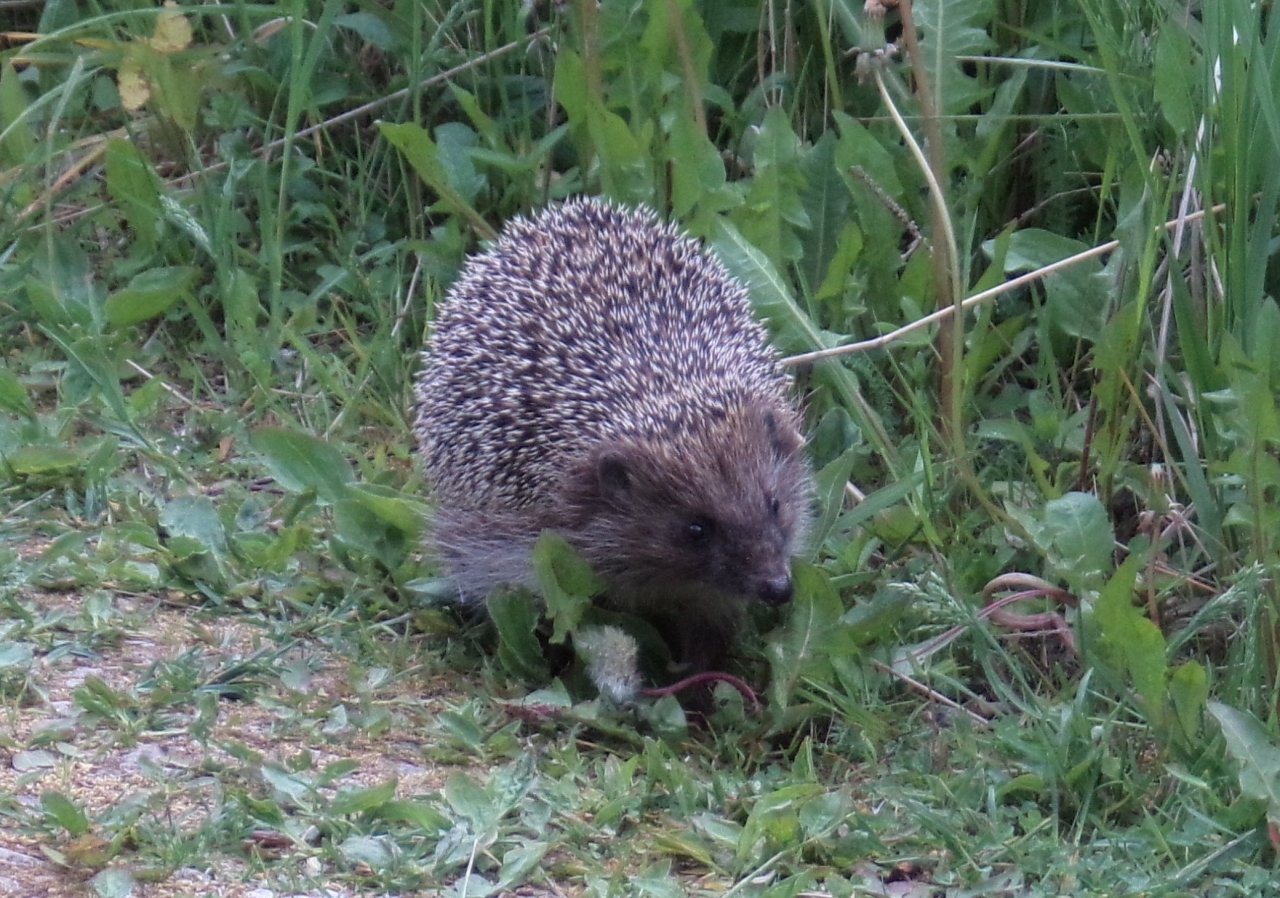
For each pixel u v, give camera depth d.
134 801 6.20
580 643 7.72
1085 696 7.24
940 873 6.30
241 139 11.95
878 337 9.66
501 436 8.77
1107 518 8.05
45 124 12.43
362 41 12.45
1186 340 8.16
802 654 7.65
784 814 6.38
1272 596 7.25
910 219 10.07
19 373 10.76
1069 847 6.43
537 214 10.44
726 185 10.03
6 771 6.45
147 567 8.47
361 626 8.17
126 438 9.84
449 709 7.39
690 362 8.80
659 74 10.45
